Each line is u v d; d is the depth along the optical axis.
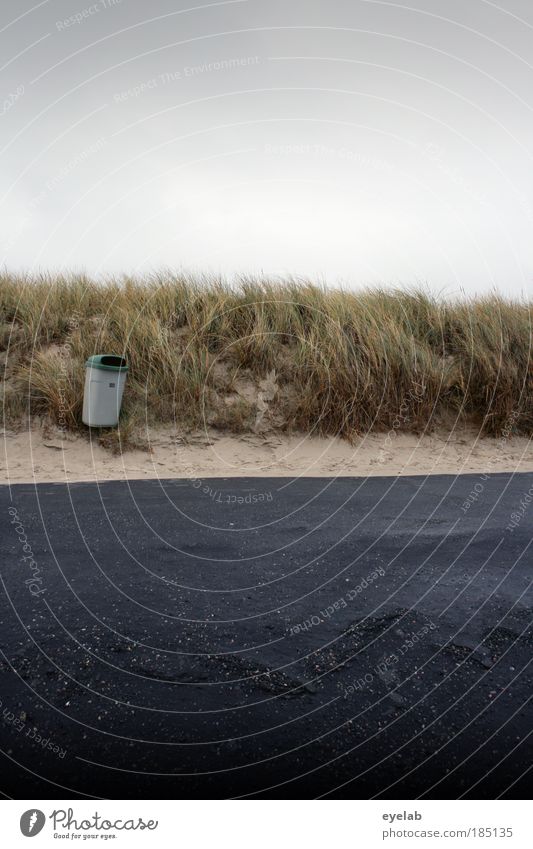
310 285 9.14
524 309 9.20
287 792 1.58
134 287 9.05
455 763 1.68
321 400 7.18
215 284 9.07
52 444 6.40
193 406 6.99
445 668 2.16
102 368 6.29
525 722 1.86
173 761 1.67
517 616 2.56
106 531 3.70
